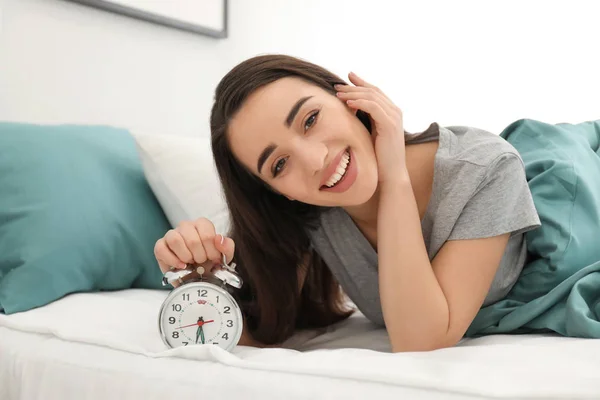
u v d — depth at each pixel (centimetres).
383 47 293
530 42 277
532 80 278
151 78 200
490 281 102
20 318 110
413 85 293
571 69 273
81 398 87
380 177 105
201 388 77
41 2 166
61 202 132
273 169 101
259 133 99
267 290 116
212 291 90
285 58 105
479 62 284
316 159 96
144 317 113
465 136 115
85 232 132
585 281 102
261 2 244
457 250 102
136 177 154
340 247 121
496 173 103
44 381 91
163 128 205
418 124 293
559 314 103
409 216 101
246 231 118
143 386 82
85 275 132
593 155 131
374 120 106
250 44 241
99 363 88
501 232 100
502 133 139
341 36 279
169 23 201
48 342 98
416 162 115
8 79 158
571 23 271
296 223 122
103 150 150
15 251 125
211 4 220
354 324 133
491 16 282
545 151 125
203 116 222
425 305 96
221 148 111
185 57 213
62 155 139
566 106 274
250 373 77
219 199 154
